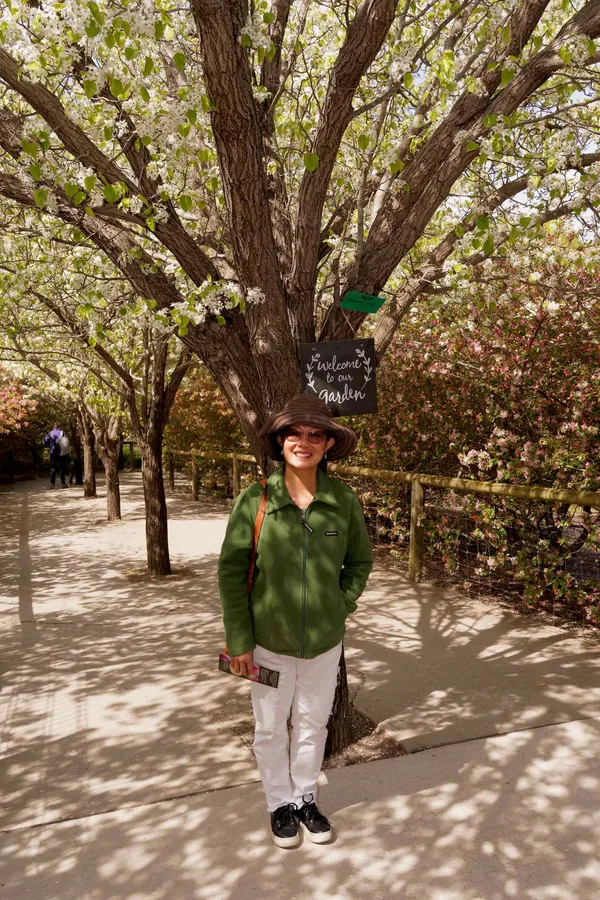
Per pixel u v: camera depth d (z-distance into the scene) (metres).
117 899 2.50
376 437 8.18
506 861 2.66
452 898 2.47
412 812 3.00
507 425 6.71
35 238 5.75
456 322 6.77
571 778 3.25
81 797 3.20
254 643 2.82
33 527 11.98
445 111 4.41
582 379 5.86
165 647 5.38
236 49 3.13
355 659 4.95
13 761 3.56
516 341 6.46
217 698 4.34
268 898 2.49
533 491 5.55
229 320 3.94
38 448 25.23
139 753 3.62
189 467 16.20
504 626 5.64
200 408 14.02
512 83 3.59
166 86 4.75
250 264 3.47
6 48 3.52
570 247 5.39
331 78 3.45
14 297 6.74
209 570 8.28
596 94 5.18
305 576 2.75
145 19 3.07
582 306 6.07
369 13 3.33
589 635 5.36
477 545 6.84
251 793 3.20
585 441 5.62
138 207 3.79
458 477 7.12
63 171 3.63
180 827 2.94
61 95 4.84
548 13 5.47
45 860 2.73
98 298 5.80
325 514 2.79
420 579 7.20
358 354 3.64
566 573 5.64
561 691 4.26
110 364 7.67
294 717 2.89
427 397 7.70
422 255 6.40
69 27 3.37
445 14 4.76
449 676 4.57
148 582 7.67
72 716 4.11
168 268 4.57
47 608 6.64
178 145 3.75
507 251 4.65
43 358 10.20
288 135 5.54
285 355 3.61
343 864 2.67
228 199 3.41
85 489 16.88
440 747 3.58
